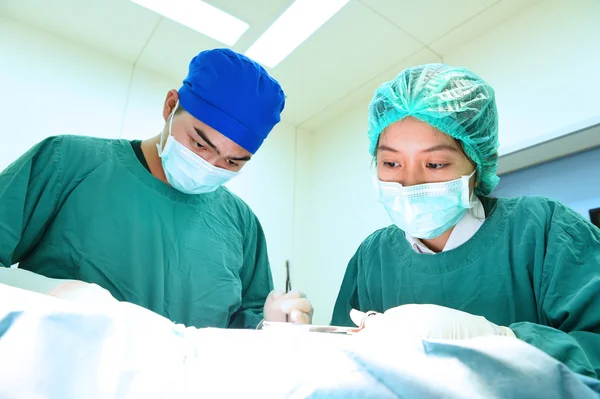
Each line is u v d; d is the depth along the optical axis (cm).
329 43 217
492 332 54
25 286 58
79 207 96
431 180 90
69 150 101
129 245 97
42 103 200
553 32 177
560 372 37
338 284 244
